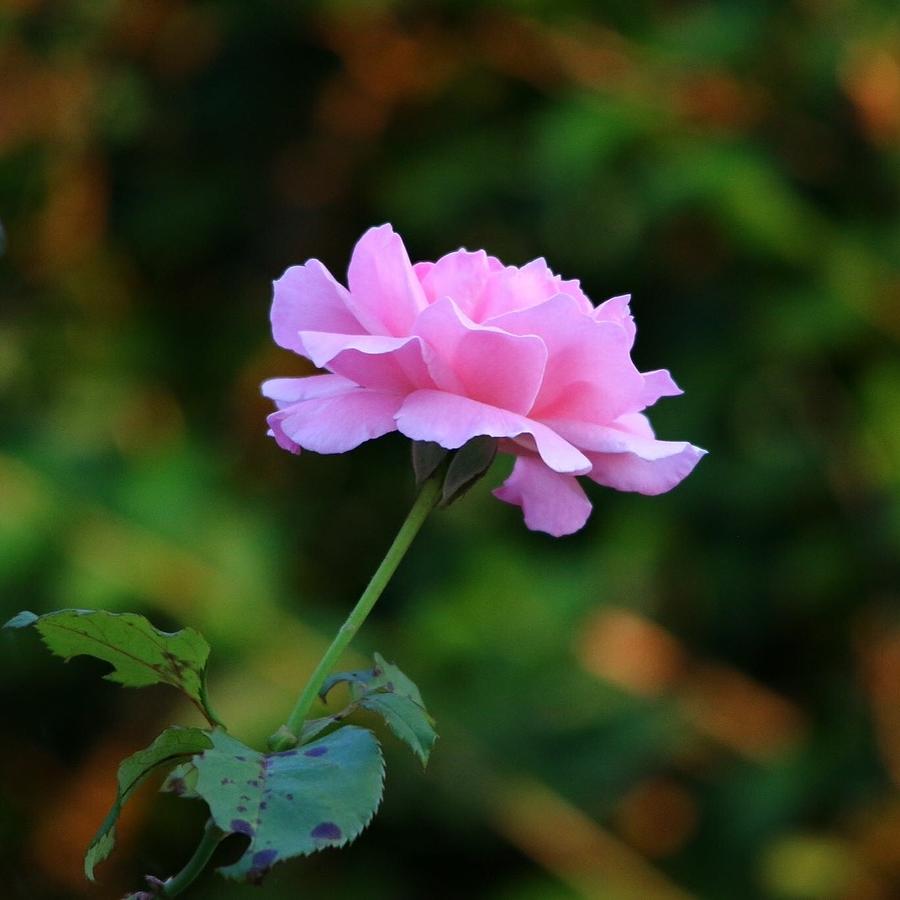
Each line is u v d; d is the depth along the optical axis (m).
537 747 2.06
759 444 2.32
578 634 2.13
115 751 2.22
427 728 0.92
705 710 2.18
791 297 2.23
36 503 2.02
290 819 0.89
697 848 2.16
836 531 2.26
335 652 0.92
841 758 2.18
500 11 2.38
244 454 2.44
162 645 0.92
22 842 2.24
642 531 2.23
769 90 2.33
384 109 2.47
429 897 2.19
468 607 2.12
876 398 2.22
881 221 2.32
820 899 2.08
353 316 0.94
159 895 0.91
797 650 2.34
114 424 2.37
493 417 0.92
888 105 2.26
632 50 2.35
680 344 2.40
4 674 2.19
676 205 2.22
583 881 2.01
